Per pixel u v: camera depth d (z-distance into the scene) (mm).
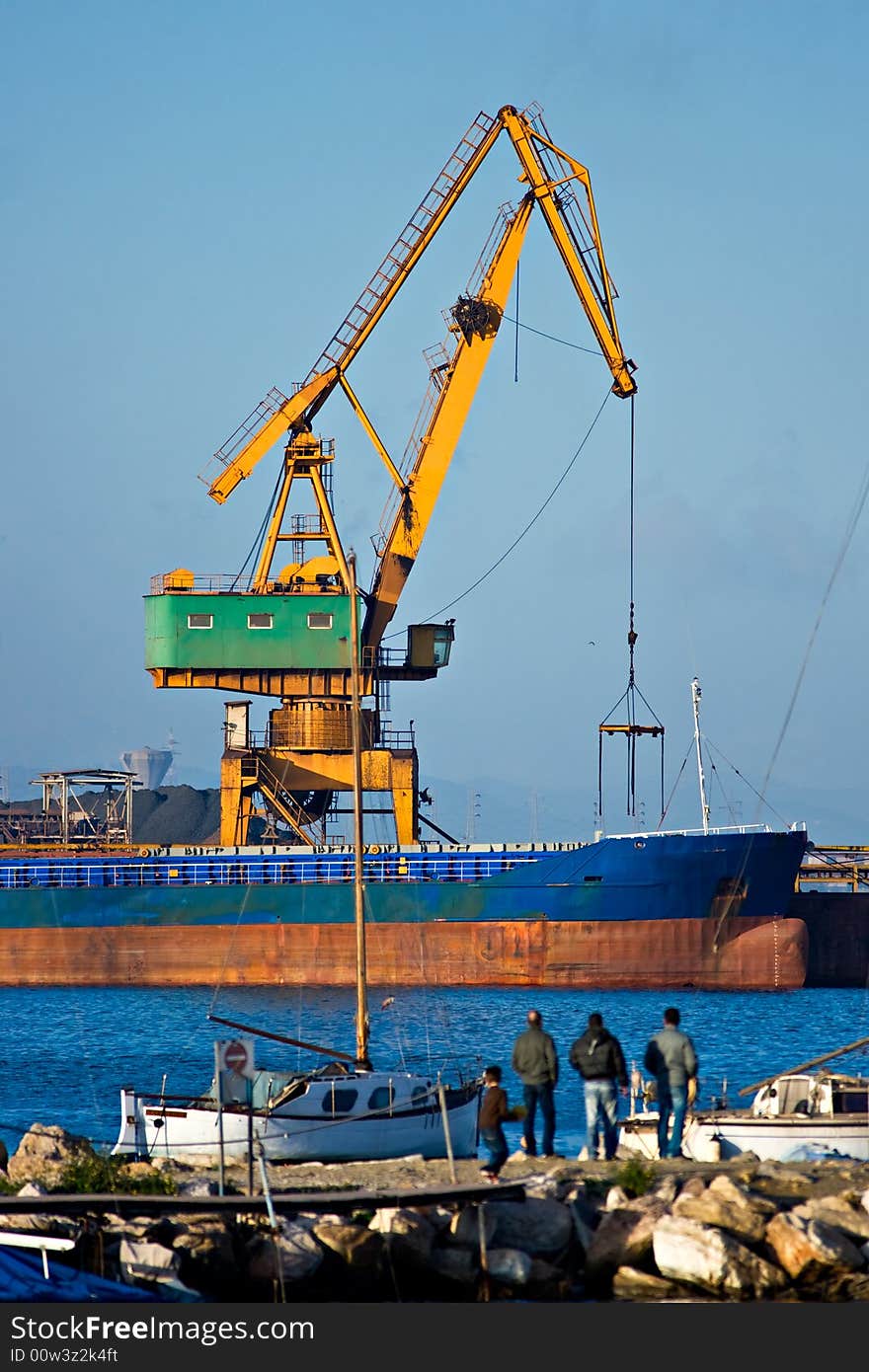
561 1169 116062
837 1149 126250
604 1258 105688
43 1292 96812
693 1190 109062
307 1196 106062
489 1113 112062
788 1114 130500
